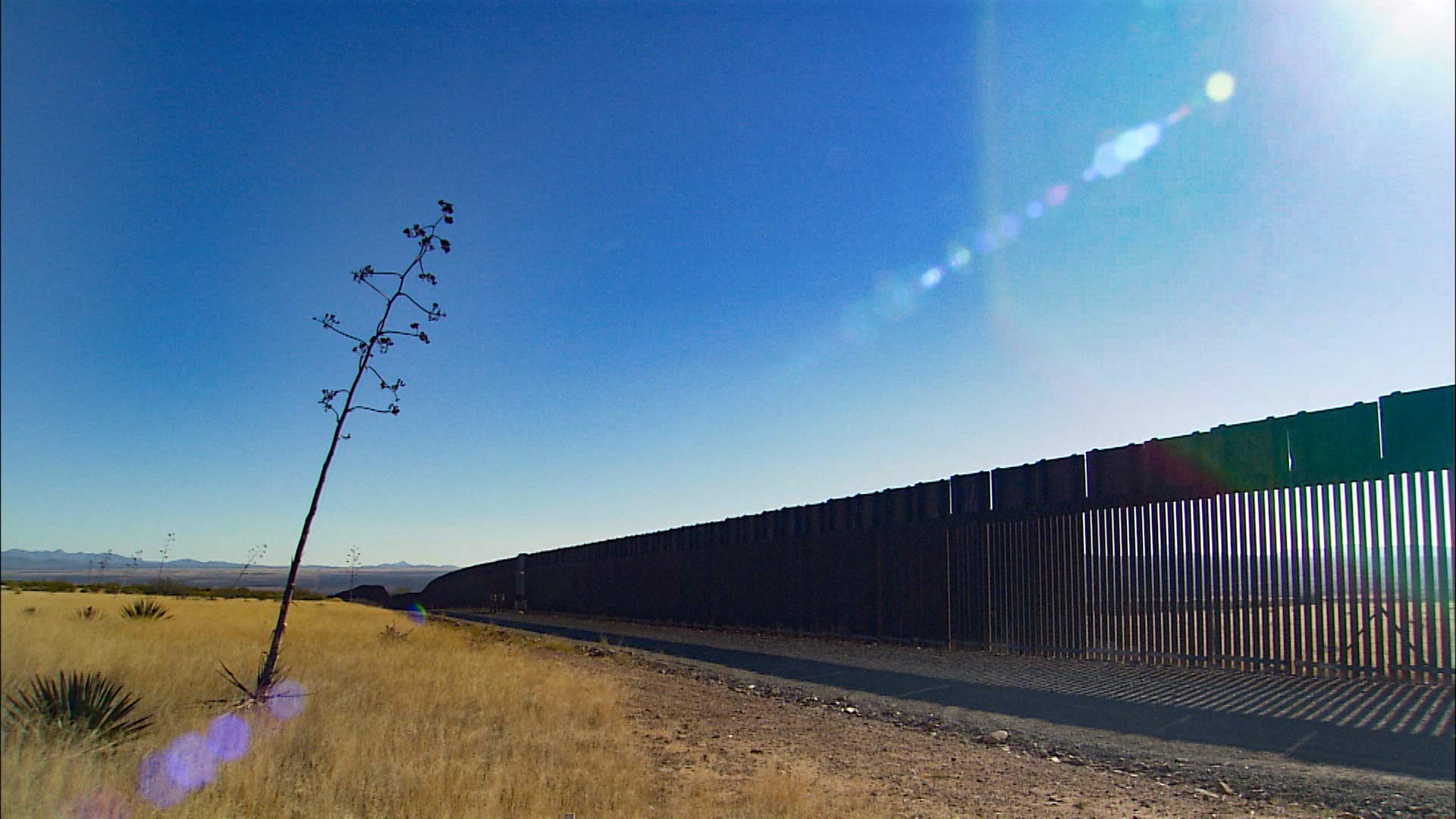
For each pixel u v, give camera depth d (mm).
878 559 23812
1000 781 8195
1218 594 14289
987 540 19641
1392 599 11992
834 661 19656
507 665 16719
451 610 72062
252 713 10172
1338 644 13266
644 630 35281
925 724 11430
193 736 8914
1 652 13859
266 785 7125
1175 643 14945
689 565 36531
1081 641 16859
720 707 13273
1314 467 12977
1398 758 8312
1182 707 11391
